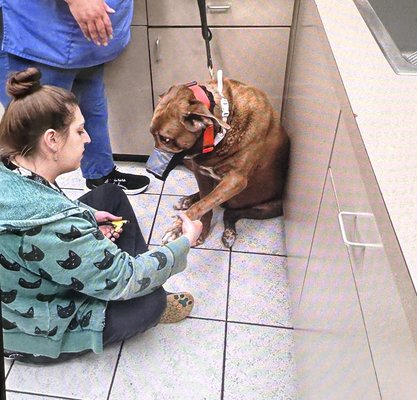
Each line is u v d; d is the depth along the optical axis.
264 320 1.61
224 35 1.87
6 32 1.44
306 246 1.35
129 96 2.08
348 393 0.82
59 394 1.40
